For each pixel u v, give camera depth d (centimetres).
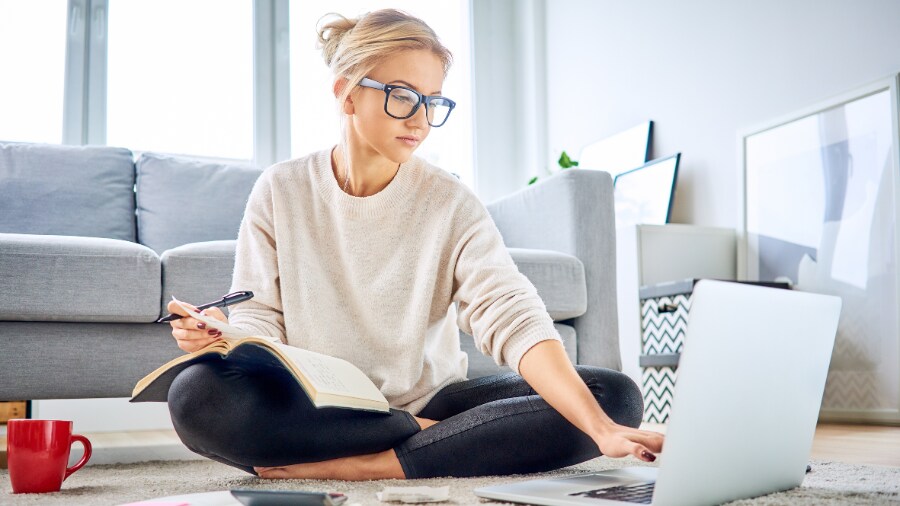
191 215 263
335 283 136
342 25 130
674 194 329
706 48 331
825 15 277
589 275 234
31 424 116
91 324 192
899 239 243
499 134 457
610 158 381
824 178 272
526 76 452
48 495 113
